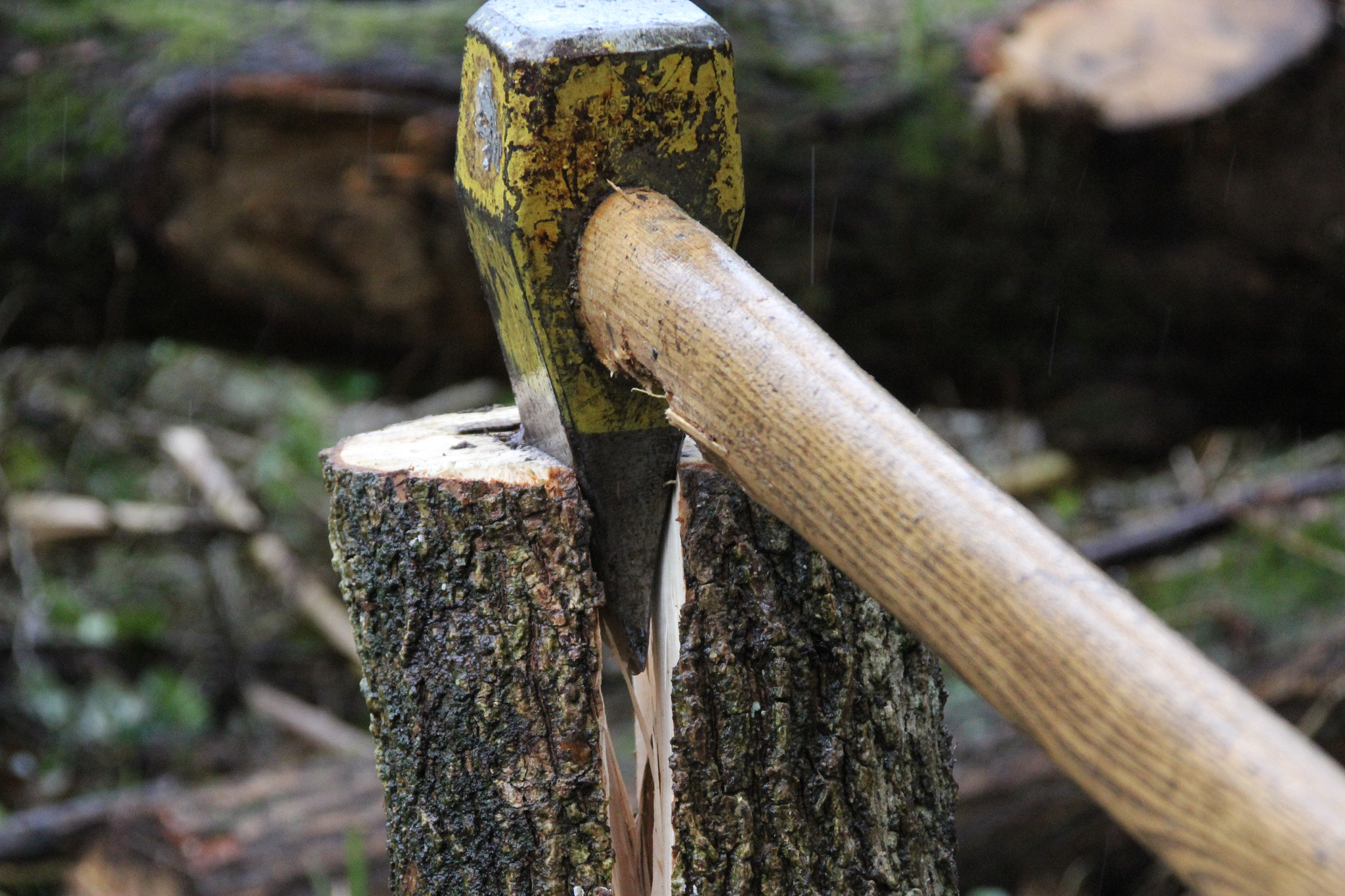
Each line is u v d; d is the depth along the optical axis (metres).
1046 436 3.37
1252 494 4.13
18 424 4.96
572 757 1.37
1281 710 3.34
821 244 3.01
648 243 1.21
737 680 1.35
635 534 1.39
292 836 3.05
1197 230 2.93
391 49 2.94
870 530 1.02
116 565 4.84
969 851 3.16
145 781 4.15
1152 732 0.84
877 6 3.18
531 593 1.36
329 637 4.45
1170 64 2.90
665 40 1.24
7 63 2.97
